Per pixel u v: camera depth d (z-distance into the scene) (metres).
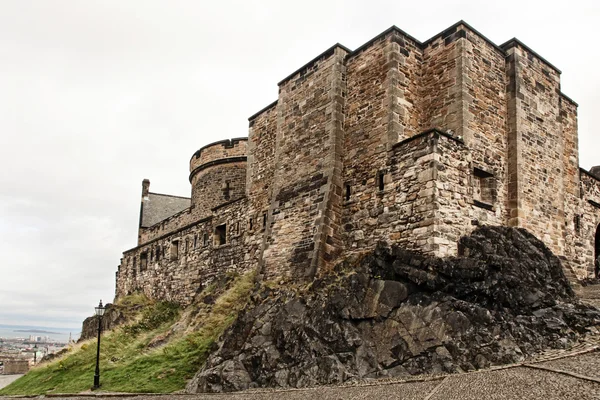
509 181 16.27
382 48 16.72
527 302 12.50
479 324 11.91
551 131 18.08
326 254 16.34
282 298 15.53
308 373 12.79
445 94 15.91
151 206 39.50
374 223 15.65
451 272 13.03
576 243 19.19
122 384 16.45
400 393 9.77
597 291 16.31
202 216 30.08
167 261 30.05
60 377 19.84
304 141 18.83
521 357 10.95
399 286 13.36
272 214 19.38
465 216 14.53
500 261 13.05
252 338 14.73
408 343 12.38
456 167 14.62
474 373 10.23
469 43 15.97
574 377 8.48
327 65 18.45
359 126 17.06
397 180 15.12
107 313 29.14
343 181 17.19
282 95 20.58
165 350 18.34
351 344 12.88
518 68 17.06
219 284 22.62
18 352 100.81
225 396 12.66
